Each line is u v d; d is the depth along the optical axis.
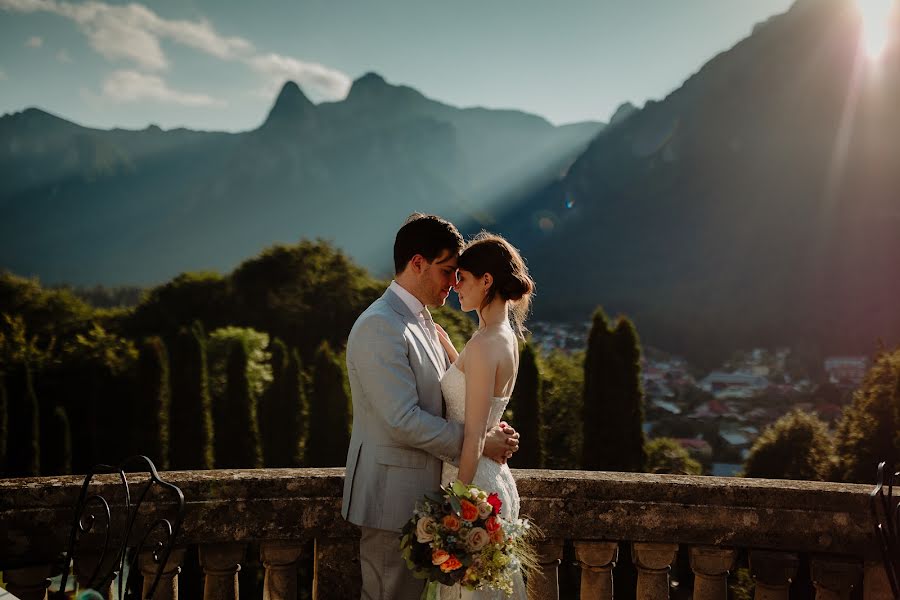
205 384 26.28
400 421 2.55
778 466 24.56
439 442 2.57
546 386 32.72
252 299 54.22
